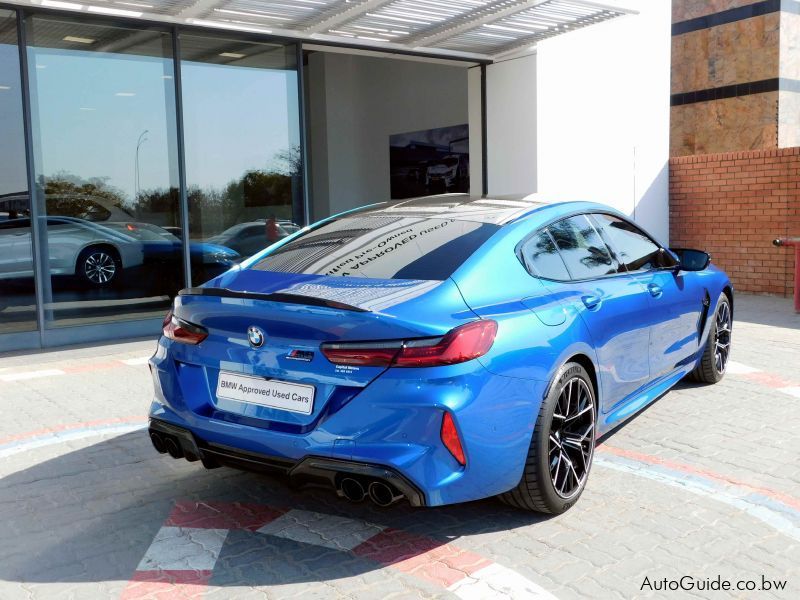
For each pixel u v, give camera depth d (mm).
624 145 12039
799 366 6875
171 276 8859
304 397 3092
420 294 3178
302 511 3725
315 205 16375
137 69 8438
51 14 7875
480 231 3725
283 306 3133
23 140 7855
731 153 12211
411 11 8477
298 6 8109
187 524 3590
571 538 3402
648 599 2883
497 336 3189
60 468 4367
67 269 8219
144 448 4711
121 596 2932
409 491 2957
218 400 3338
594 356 3850
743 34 20516
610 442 4746
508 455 3225
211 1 7781
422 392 2945
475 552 3273
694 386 6125
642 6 12102
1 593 2963
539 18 8992
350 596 2914
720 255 12539
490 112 11211
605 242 4469
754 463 4363
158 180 8672
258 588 2982
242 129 9188
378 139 15875
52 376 6742
